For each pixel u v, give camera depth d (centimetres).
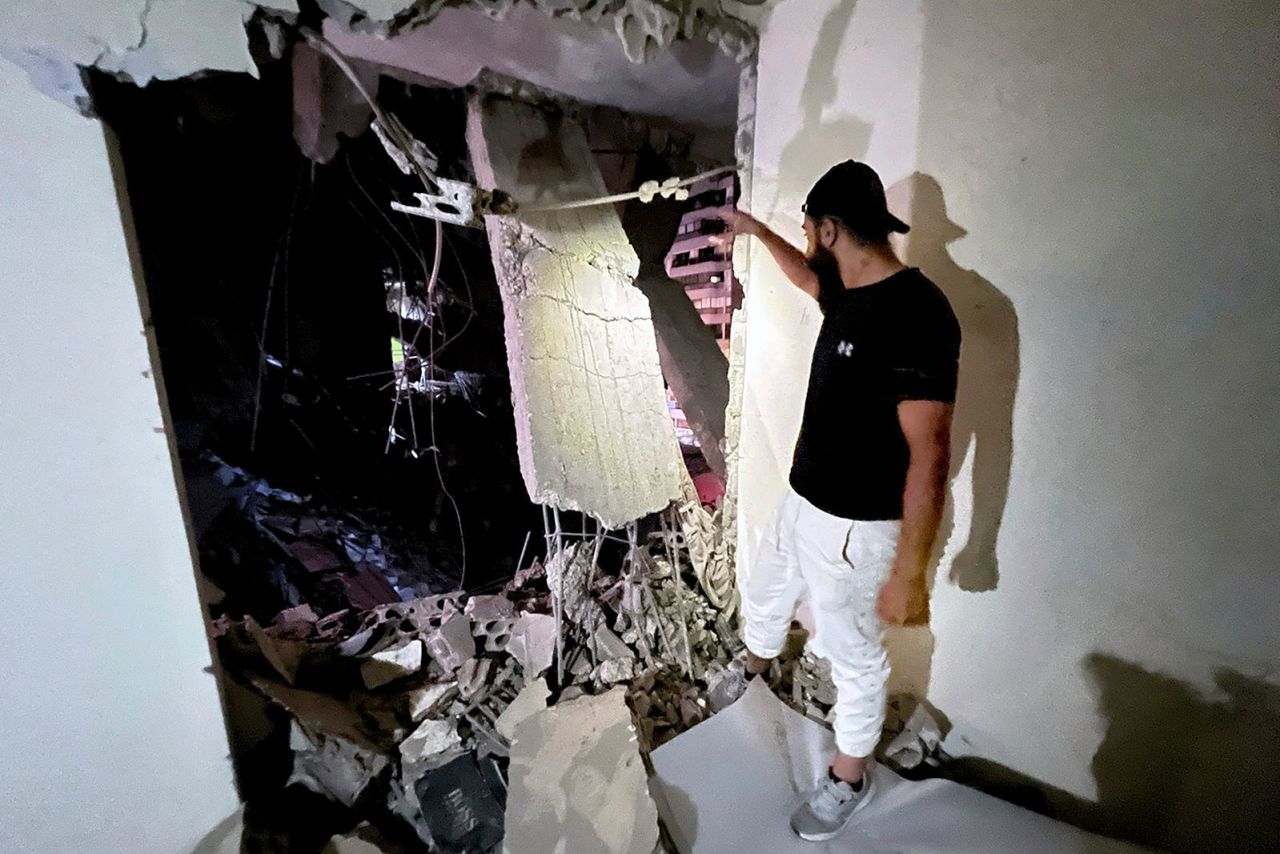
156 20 112
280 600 318
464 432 454
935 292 120
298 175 300
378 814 163
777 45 176
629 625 221
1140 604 133
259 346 372
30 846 129
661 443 211
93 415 119
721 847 148
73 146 110
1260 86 105
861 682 141
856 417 127
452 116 209
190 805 144
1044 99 129
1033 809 159
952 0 138
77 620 125
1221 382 116
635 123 241
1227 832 129
